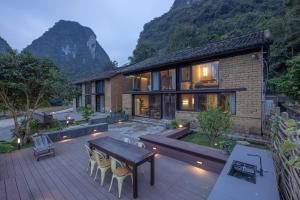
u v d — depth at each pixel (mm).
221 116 6543
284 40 22094
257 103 8625
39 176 4812
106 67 58438
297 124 3014
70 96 9609
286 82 11719
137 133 10312
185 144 6070
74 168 5305
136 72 16266
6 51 7668
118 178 3852
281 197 3365
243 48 8602
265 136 8148
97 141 5211
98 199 3730
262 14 32500
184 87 12570
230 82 9711
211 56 10148
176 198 3709
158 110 14695
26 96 8562
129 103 17031
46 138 6793
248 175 3223
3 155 6578
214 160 4789
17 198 3768
